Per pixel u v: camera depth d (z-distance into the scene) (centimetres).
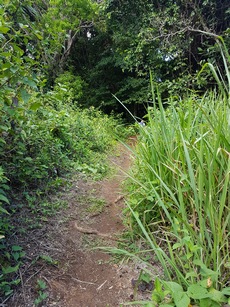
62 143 352
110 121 738
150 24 613
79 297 137
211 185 129
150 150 196
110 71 1070
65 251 171
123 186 280
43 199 229
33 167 245
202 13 548
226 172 125
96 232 194
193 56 597
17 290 134
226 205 134
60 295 137
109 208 237
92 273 155
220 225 117
